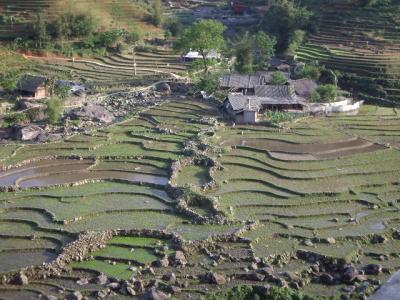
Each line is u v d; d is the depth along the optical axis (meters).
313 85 119.69
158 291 56.06
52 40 149.00
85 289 56.97
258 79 121.06
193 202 74.25
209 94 117.94
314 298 53.88
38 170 85.00
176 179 81.00
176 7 199.75
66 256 61.53
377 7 146.62
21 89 117.94
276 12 157.00
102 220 69.81
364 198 76.38
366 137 98.69
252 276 59.25
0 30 148.62
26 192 77.44
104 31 155.12
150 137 96.62
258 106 107.06
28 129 97.94
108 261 61.72
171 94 121.06
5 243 64.62
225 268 60.66
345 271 60.38
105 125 103.25
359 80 124.88
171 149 91.62
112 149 92.44
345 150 92.38
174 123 103.19
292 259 63.22
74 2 160.38
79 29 152.00
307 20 149.75
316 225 69.44
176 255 61.94
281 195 76.38
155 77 131.75
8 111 108.44
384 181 81.12
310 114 109.62
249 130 100.94
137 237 66.56
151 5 179.00
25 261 61.12
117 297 56.16
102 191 77.75
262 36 139.38
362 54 133.25
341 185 79.69
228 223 69.12
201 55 141.00
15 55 138.62
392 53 133.00
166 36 159.62
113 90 122.88
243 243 65.56
